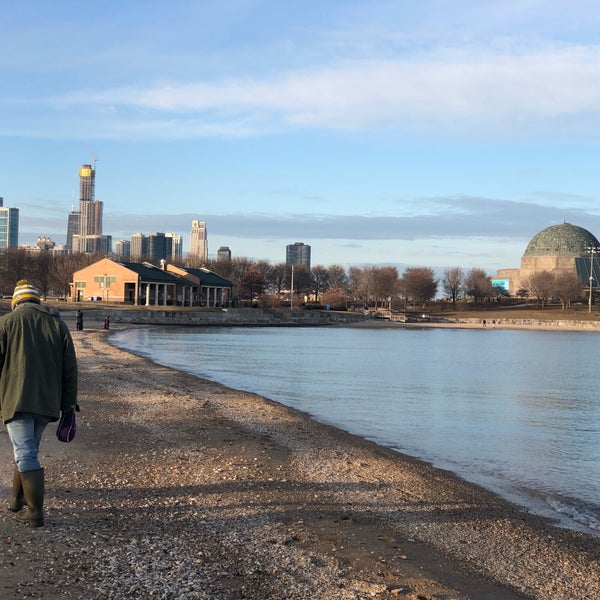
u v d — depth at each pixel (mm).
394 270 174000
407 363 46312
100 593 5680
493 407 24672
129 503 8883
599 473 13898
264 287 170500
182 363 39812
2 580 5781
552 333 112062
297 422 18297
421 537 8461
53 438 13508
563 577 7395
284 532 8070
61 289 140500
